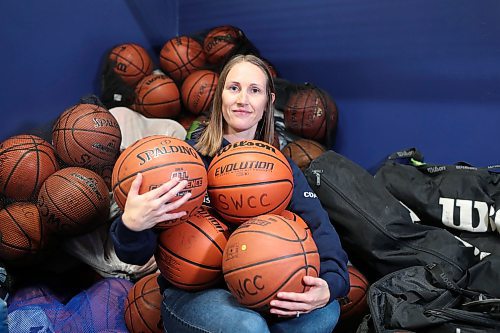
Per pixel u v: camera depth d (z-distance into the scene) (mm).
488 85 2246
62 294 1983
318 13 2732
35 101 2434
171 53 2922
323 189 1970
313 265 1206
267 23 2961
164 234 1315
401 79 2504
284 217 1357
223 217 1360
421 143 2492
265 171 1310
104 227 2041
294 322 1318
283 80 2758
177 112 2824
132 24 3002
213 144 1511
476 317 1514
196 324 1262
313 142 2537
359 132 2705
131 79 2793
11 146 1939
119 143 2148
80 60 2682
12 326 1587
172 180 1153
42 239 1891
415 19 2404
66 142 2021
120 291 1879
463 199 1932
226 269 1209
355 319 1907
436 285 1671
